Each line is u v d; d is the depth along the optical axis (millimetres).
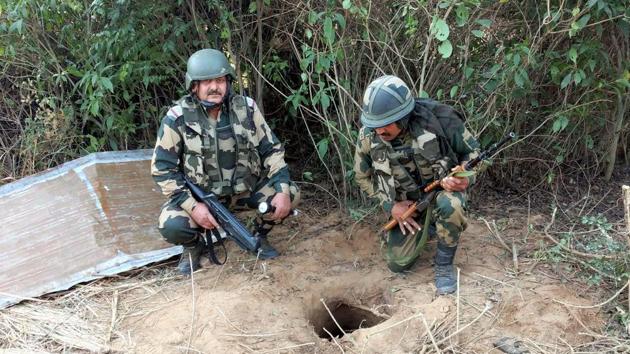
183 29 3793
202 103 3166
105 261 3510
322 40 3672
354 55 3838
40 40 4262
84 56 4168
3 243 3590
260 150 3461
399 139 3088
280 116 4832
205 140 3227
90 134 4543
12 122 4691
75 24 4125
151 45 4055
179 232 3322
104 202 3760
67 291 3361
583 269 3336
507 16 3760
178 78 4328
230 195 3479
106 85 3787
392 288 3322
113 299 3273
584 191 4367
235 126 3270
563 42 3812
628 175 4609
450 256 3229
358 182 3438
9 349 2867
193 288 3221
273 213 3434
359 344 2889
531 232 3764
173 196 3301
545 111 4047
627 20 3379
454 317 2977
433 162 3051
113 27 3846
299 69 4480
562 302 3014
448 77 3877
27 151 4461
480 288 3205
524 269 3373
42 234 3637
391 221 3314
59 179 3912
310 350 2875
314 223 4117
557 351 2746
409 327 2939
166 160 3266
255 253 3686
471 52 3787
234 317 3061
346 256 3740
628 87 4023
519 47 3420
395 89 2838
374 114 2848
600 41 3801
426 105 3012
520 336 2854
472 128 3812
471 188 4270
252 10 3807
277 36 4195
